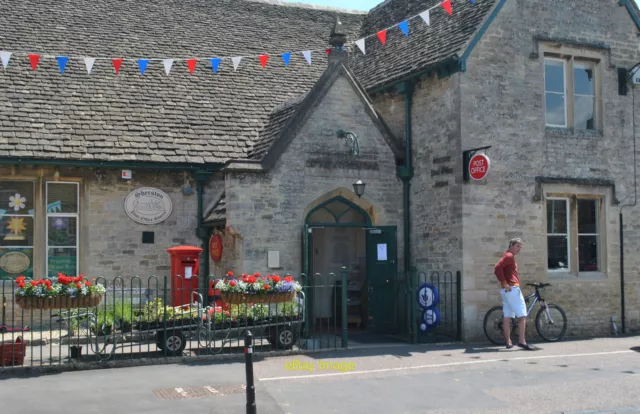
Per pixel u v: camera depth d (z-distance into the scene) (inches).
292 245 553.9
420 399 354.9
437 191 573.9
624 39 636.7
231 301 455.2
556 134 595.2
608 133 622.8
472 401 351.6
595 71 626.8
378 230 586.6
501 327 546.3
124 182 591.2
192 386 376.2
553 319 580.1
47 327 559.8
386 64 658.8
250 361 309.0
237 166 537.0
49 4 701.9
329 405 342.3
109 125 596.4
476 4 598.2
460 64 548.4
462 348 509.0
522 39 583.5
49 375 401.4
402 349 502.6
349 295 647.8
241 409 333.1
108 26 703.7
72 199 583.5
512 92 575.8
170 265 597.3
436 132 576.7
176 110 636.1
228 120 642.8
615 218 621.9
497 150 565.6
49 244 574.6
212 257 591.8
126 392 361.7
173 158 585.6
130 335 449.4
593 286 607.2
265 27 787.4
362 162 585.3
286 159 554.9
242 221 537.6
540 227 581.0
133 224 591.5
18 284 410.0
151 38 709.9
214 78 689.6
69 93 614.5
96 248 580.1
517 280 513.3
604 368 434.0
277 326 478.3
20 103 587.2
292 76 730.8
